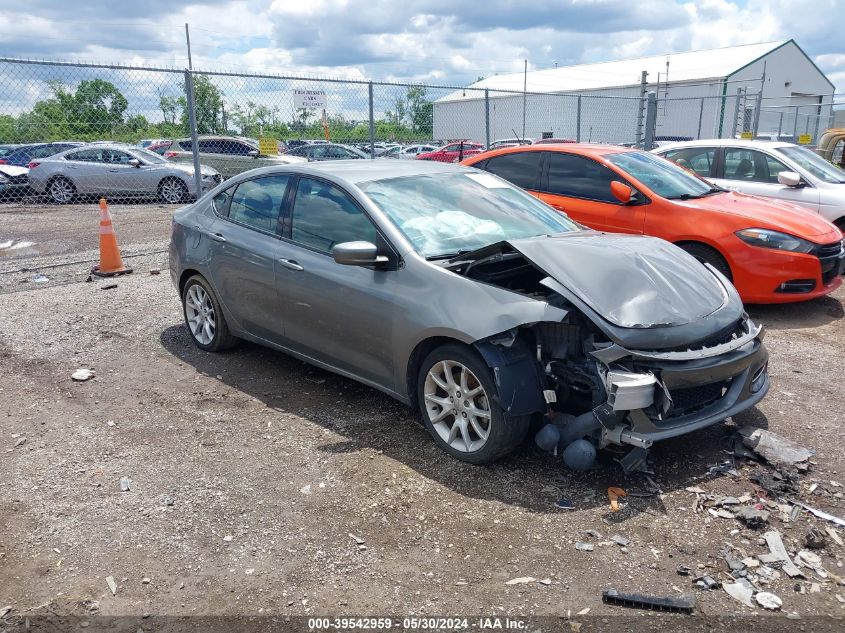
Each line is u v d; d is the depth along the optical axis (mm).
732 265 6637
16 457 3969
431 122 12805
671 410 3553
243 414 4535
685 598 2719
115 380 5148
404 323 3920
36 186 16469
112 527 3277
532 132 36344
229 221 5285
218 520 3324
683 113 39031
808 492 3516
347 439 4152
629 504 3404
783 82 43781
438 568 2949
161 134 9938
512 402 3516
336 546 3109
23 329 6395
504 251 4016
